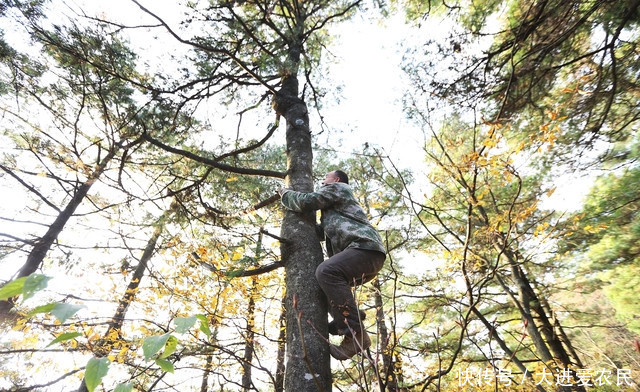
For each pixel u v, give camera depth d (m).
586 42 4.41
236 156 4.99
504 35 4.96
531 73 4.51
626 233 6.24
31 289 0.61
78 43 3.70
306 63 4.29
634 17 3.95
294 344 1.98
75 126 4.08
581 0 3.93
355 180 6.37
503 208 6.27
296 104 3.49
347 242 2.25
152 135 4.22
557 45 4.21
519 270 6.93
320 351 1.96
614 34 3.97
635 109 4.77
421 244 7.87
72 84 4.25
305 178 2.88
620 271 6.43
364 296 4.09
